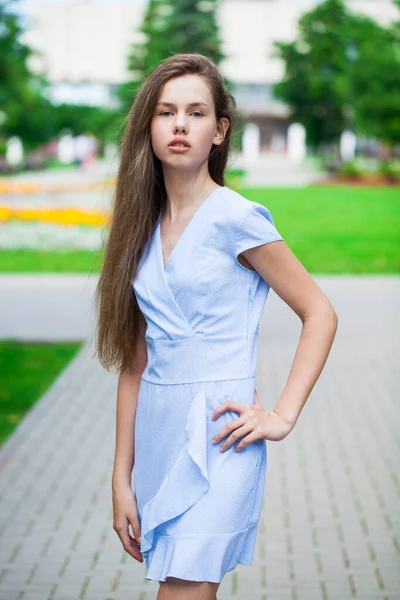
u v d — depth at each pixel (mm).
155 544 2896
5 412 8750
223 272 2846
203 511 2807
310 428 8062
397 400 9000
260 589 4859
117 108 67688
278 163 67625
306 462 7117
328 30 58406
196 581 2785
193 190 2939
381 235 25266
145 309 2963
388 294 15547
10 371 10391
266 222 2844
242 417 2793
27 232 24422
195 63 2932
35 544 5477
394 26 51750
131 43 60812
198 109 2893
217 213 2859
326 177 51219
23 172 56031
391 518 5926
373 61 51031
